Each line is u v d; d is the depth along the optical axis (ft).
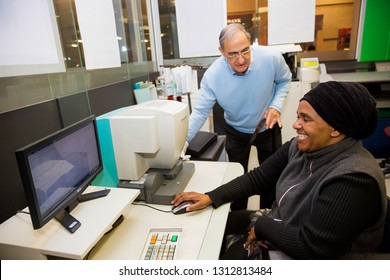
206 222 3.53
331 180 2.68
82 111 5.17
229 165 5.28
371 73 9.81
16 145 3.75
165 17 9.14
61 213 3.12
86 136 3.55
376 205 2.66
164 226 3.49
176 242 3.07
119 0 6.81
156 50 9.39
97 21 5.34
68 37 4.86
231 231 4.19
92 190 3.73
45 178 2.77
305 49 10.32
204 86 6.25
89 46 5.11
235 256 3.53
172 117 3.94
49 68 3.97
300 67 8.61
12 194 3.66
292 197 3.28
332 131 2.82
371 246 2.89
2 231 2.95
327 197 2.66
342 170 2.67
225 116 6.95
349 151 2.88
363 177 2.55
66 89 4.87
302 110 2.93
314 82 8.29
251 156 7.42
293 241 2.88
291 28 8.87
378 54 10.00
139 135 3.91
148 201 4.04
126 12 7.23
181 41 9.27
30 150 2.50
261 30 9.20
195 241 3.17
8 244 2.75
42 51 3.84
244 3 8.93
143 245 3.16
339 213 2.56
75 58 5.02
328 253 2.67
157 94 8.23
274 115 5.99
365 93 2.73
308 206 3.00
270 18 8.86
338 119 2.71
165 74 8.52
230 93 6.00
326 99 2.75
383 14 9.51
